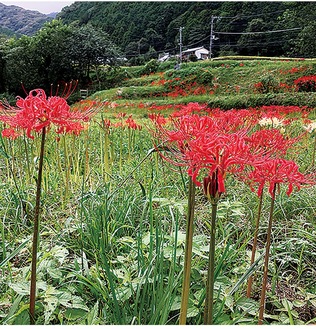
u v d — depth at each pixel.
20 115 1.85
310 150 6.84
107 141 5.12
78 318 2.34
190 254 1.76
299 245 3.47
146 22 77.44
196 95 32.19
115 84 49.41
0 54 50.88
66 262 3.05
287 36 58.50
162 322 2.09
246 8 66.69
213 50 69.19
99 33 54.94
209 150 1.58
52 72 51.69
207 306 1.80
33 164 4.71
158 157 5.10
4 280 2.71
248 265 3.00
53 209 4.16
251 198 4.32
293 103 21.09
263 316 2.45
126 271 2.49
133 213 3.74
